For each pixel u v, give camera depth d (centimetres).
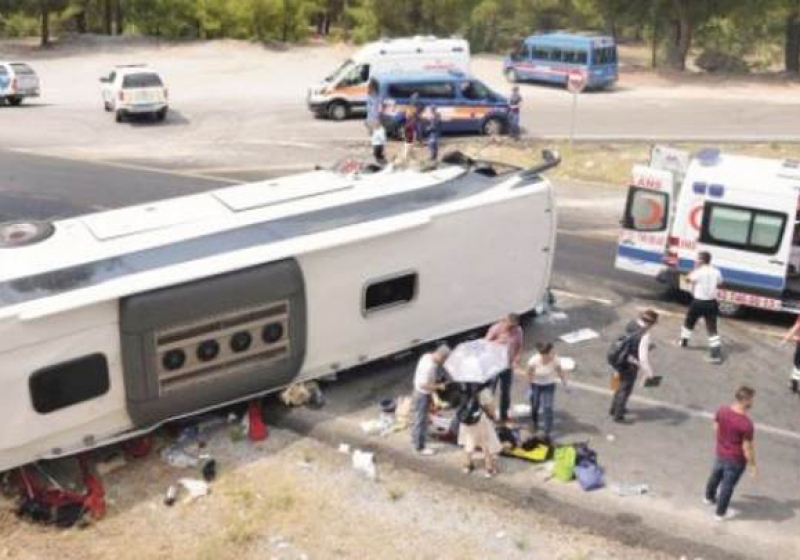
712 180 1647
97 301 1109
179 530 1097
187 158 2859
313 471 1206
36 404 1104
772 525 1088
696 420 1328
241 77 4691
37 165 2750
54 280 1137
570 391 1403
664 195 1706
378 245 1330
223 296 1198
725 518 1098
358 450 1243
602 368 1480
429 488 1173
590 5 4916
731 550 1046
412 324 1416
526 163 2773
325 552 1059
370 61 3438
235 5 5828
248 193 1416
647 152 2888
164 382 1186
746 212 1623
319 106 3478
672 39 4862
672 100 3931
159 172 2672
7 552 1054
